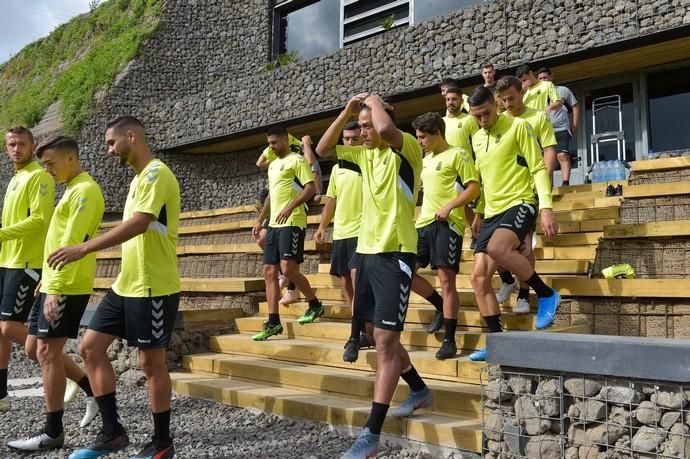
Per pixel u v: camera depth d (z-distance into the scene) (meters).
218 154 21.86
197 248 10.32
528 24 13.33
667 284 5.13
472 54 14.18
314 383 5.34
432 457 4.05
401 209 3.75
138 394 6.26
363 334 5.54
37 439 4.38
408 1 17.17
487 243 4.74
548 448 3.38
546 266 6.45
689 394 2.99
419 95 15.23
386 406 3.58
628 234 5.93
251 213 13.39
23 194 5.06
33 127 23.70
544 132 5.19
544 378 3.45
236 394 5.46
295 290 7.32
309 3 20.67
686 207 6.71
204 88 22.59
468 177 4.94
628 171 11.77
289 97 18.00
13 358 8.88
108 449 4.04
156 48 22.41
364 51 16.30
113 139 3.91
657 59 12.59
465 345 5.14
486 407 3.70
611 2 12.17
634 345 3.11
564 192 8.77
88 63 23.55
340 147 4.04
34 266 5.17
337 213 5.86
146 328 3.83
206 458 4.18
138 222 3.72
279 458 4.12
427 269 7.29
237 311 7.37
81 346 3.98
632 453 3.12
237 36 22.59
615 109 13.46
